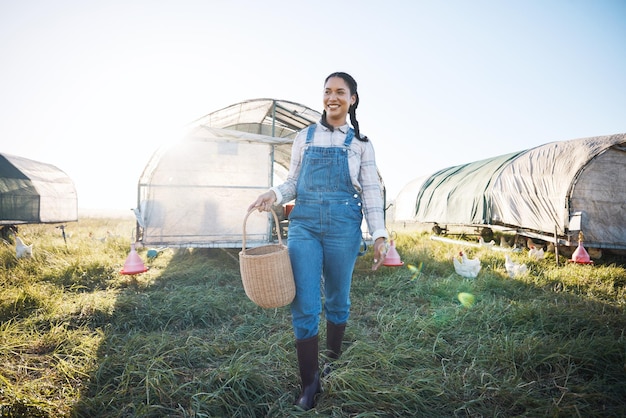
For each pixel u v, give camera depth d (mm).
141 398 2244
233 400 2205
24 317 3705
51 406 2152
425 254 7844
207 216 6812
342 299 2365
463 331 3389
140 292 4969
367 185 2264
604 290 5051
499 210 10156
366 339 3158
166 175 6688
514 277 5723
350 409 2137
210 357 2875
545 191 8734
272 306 1980
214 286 5297
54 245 8359
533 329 3396
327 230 2100
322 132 2223
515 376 2473
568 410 2107
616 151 8164
